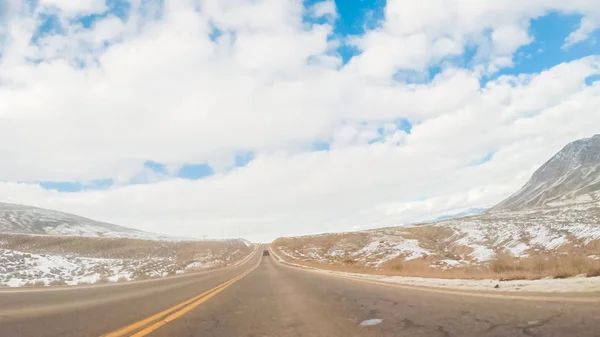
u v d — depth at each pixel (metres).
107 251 82.94
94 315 7.53
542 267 12.98
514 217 84.12
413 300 8.16
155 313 7.85
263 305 9.20
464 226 76.62
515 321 4.93
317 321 6.42
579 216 61.09
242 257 91.38
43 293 12.79
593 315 4.77
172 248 94.94
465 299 7.53
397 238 75.44
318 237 113.12
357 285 13.60
